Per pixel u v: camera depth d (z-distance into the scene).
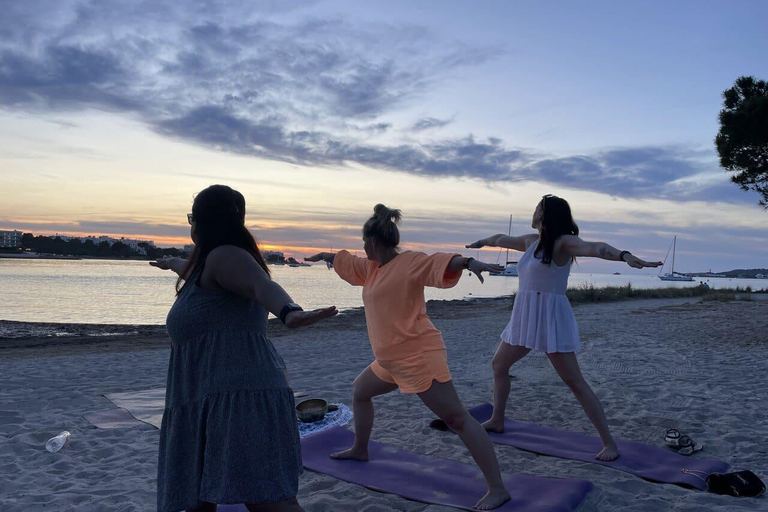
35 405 6.26
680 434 4.55
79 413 5.86
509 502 3.30
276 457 2.21
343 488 3.67
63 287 46.03
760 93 15.62
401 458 4.22
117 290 43.50
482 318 20.14
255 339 2.32
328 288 55.94
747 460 4.28
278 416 2.25
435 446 4.58
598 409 4.22
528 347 4.47
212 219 2.33
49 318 23.08
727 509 3.31
